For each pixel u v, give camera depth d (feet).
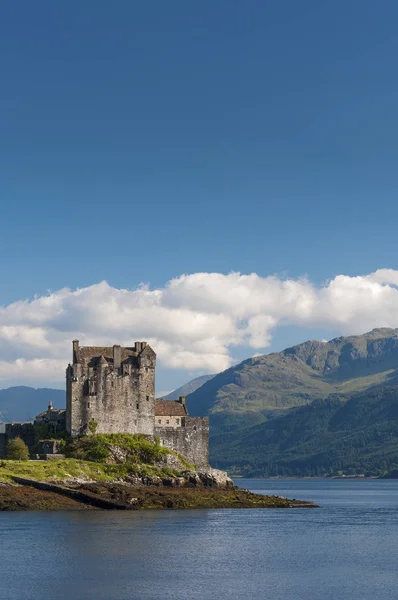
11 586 365.81
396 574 412.98
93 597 346.54
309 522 652.48
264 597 354.13
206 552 465.06
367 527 627.87
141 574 396.16
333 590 371.76
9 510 629.51
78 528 538.06
